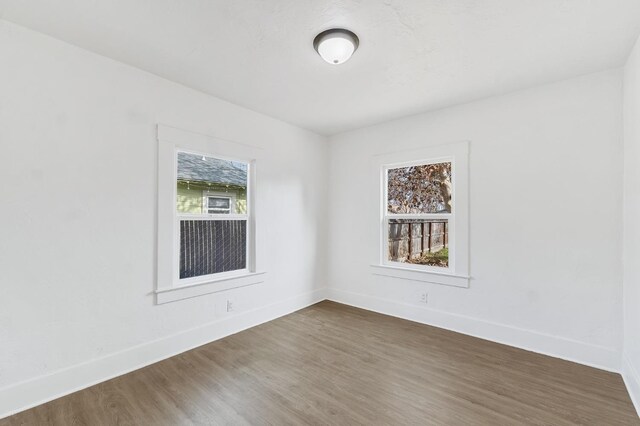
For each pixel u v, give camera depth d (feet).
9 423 5.48
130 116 7.45
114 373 7.12
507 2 5.17
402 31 6.01
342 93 9.06
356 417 5.68
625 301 7.06
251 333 9.76
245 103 9.83
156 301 7.90
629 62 6.80
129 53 6.90
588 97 7.74
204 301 9.02
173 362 7.81
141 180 7.64
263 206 10.85
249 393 6.45
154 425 5.46
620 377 7.05
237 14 5.53
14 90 5.85
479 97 9.30
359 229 12.61
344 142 13.14
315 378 7.05
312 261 13.02
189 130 8.63
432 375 7.17
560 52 6.75
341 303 13.14
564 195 8.05
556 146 8.18
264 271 10.82
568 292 7.97
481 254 9.39
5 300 5.75
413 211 11.34
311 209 12.96
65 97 6.44
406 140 11.17
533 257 8.50
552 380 6.94
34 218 6.07
